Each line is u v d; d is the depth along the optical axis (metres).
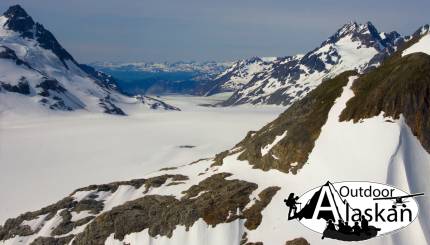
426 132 101.44
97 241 113.25
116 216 115.31
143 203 118.62
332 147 105.69
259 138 128.62
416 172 94.25
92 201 135.75
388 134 100.50
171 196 119.44
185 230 102.81
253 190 108.12
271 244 91.06
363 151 99.81
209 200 106.75
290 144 114.06
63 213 132.12
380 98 108.94
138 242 107.62
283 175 109.50
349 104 115.00
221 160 137.00
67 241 120.19
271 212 99.00
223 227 99.25
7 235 132.38
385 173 92.88
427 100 104.94
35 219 133.75
